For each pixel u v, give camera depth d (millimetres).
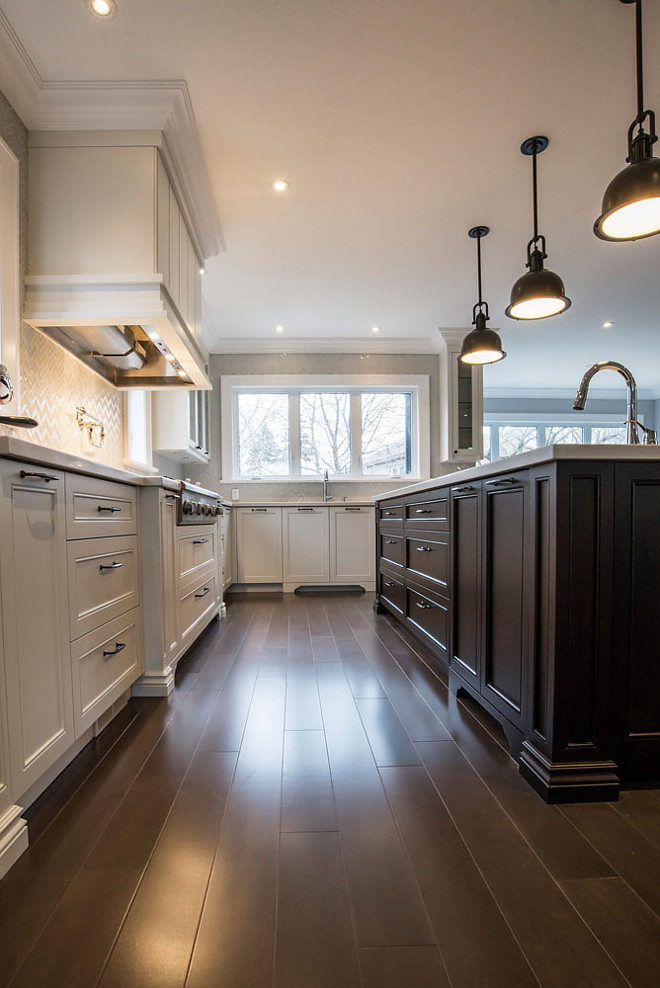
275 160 2338
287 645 2719
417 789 1275
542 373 6305
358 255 3322
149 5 1559
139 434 3320
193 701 1905
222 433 5016
